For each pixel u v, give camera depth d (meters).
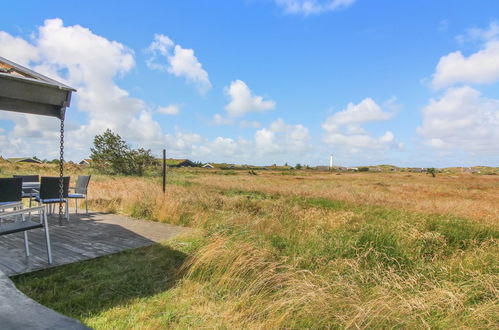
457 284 3.62
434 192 20.89
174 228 6.30
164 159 10.08
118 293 3.23
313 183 28.78
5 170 24.48
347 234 5.53
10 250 4.35
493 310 2.94
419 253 4.96
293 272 3.74
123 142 27.53
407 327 2.68
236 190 16.56
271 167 114.12
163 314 2.84
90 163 27.81
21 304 2.42
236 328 2.63
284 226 6.25
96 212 7.89
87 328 2.11
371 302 2.94
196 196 10.22
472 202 14.20
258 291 3.33
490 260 4.48
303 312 2.82
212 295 3.29
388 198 14.52
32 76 4.02
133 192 9.66
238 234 4.92
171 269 3.97
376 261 4.37
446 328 2.71
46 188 6.02
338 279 3.63
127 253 4.50
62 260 4.02
